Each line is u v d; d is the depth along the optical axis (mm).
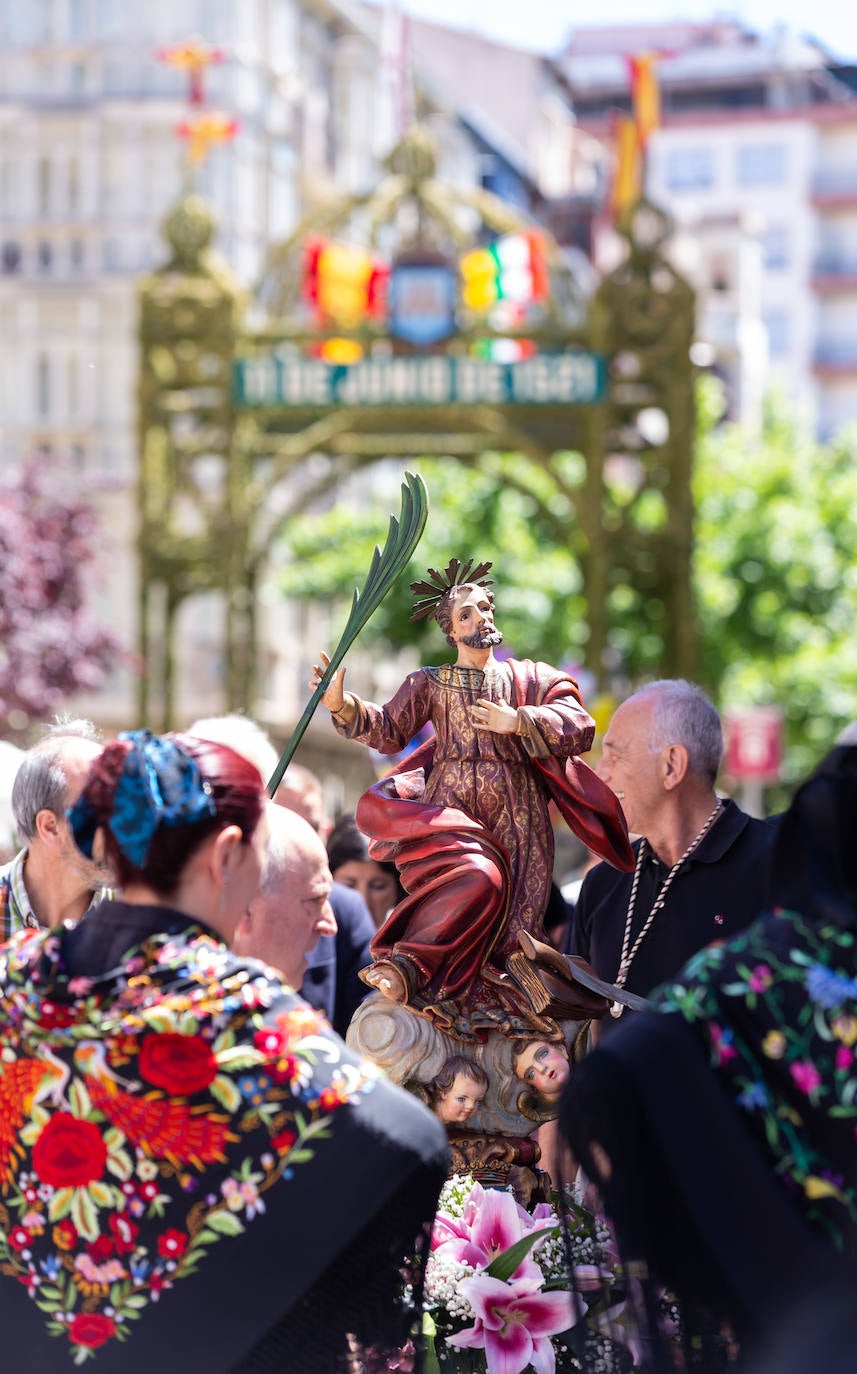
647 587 18656
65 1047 2572
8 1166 2623
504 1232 3086
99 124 38375
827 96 71250
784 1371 2369
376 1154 2553
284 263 18719
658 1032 2490
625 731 4184
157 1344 2543
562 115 66562
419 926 3219
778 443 33062
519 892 3270
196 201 18688
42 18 38562
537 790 3305
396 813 3244
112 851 2646
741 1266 2402
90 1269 2570
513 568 29562
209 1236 2541
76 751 4043
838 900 2500
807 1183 2430
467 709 3260
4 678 20688
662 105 71500
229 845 2646
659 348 18156
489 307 18328
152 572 18703
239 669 18812
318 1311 2539
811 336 69562
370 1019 3201
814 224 69625
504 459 28906
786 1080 2459
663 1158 2453
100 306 38656
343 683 3246
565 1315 3002
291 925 3633
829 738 30484
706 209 70062
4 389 39031
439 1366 3045
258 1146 2543
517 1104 3242
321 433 18516
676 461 18281
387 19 22047
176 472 18812
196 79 19641
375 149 47906
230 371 18344
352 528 32094
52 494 22297
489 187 54438
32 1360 2594
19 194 38750
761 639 30578
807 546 30641
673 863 4211
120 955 2605
